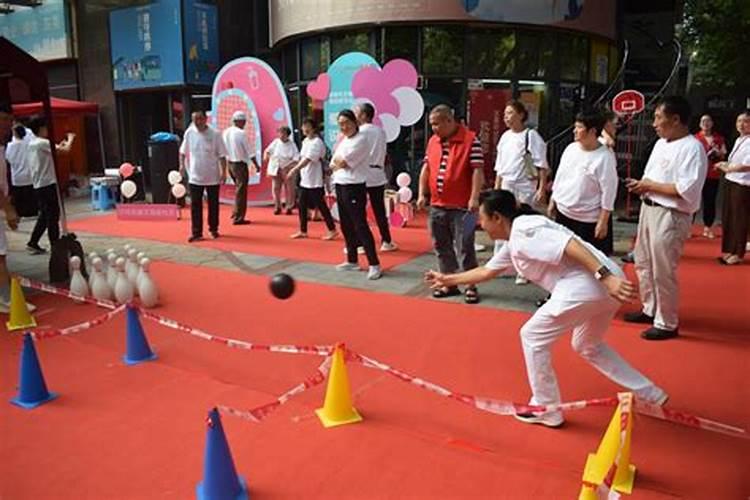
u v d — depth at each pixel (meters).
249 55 16.23
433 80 12.12
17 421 3.62
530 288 6.26
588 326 3.39
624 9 16.09
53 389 4.04
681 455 3.16
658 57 16.28
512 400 3.81
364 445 3.30
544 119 12.73
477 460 3.15
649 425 3.47
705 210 9.02
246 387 4.05
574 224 5.25
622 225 10.30
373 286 6.47
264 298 6.09
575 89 13.34
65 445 3.36
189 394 3.95
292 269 7.29
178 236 9.50
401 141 12.38
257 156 11.90
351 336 4.98
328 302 5.92
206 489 2.81
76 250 6.86
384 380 4.11
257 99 11.67
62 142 14.93
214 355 4.59
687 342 4.70
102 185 12.75
